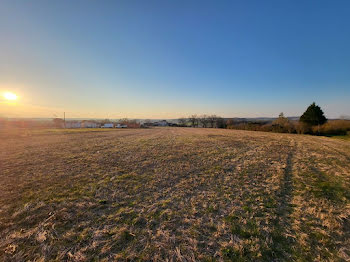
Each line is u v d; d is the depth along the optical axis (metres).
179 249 2.16
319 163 6.58
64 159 7.19
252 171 5.53
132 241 2.30
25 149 9.78
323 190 3.96
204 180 4.70
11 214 2.94
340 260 1.98
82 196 3.67
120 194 3.79
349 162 6.77
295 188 4.11
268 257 2.03
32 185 4.29
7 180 4.64
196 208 3.18
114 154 8.30
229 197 3.65
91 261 1.98
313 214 2.96
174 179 4.79
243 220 2.78
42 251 2.12
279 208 3.16
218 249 2.16
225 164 6.43
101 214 2.96
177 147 10.60
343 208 3.15
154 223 2.70
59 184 4.37
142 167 6.00
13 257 2.02
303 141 14.60
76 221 2.75
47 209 3.11
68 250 2.14
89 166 6.11
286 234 2.42
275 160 7.09
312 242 2.27
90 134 22.27
